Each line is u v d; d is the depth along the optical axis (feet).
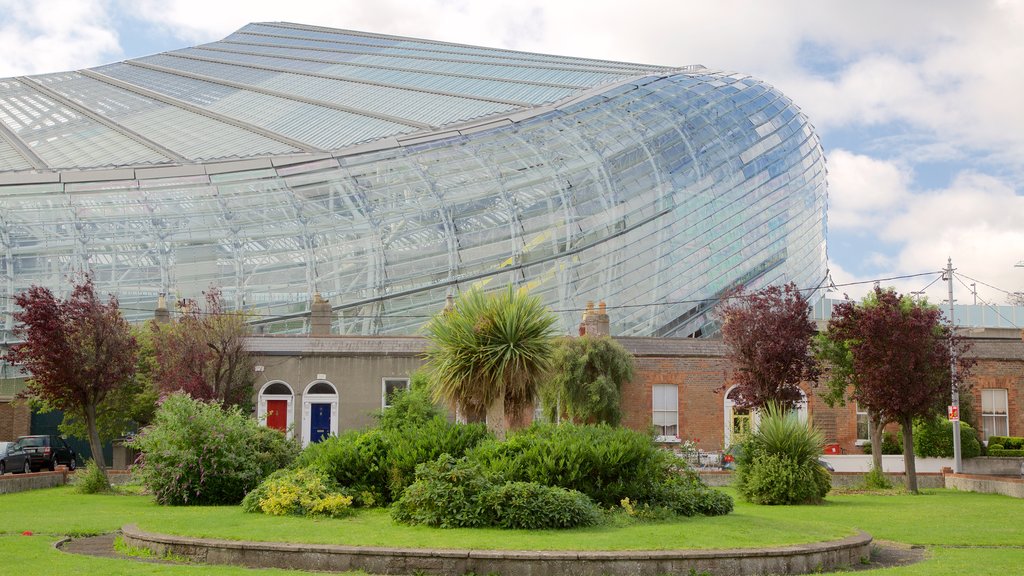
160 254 166.20
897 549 54.65
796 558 45.39
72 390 91.50
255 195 169.17
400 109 209.67
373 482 64.08
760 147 224.94
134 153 184.44
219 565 44.55
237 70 267.59
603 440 61.41
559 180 183.11
